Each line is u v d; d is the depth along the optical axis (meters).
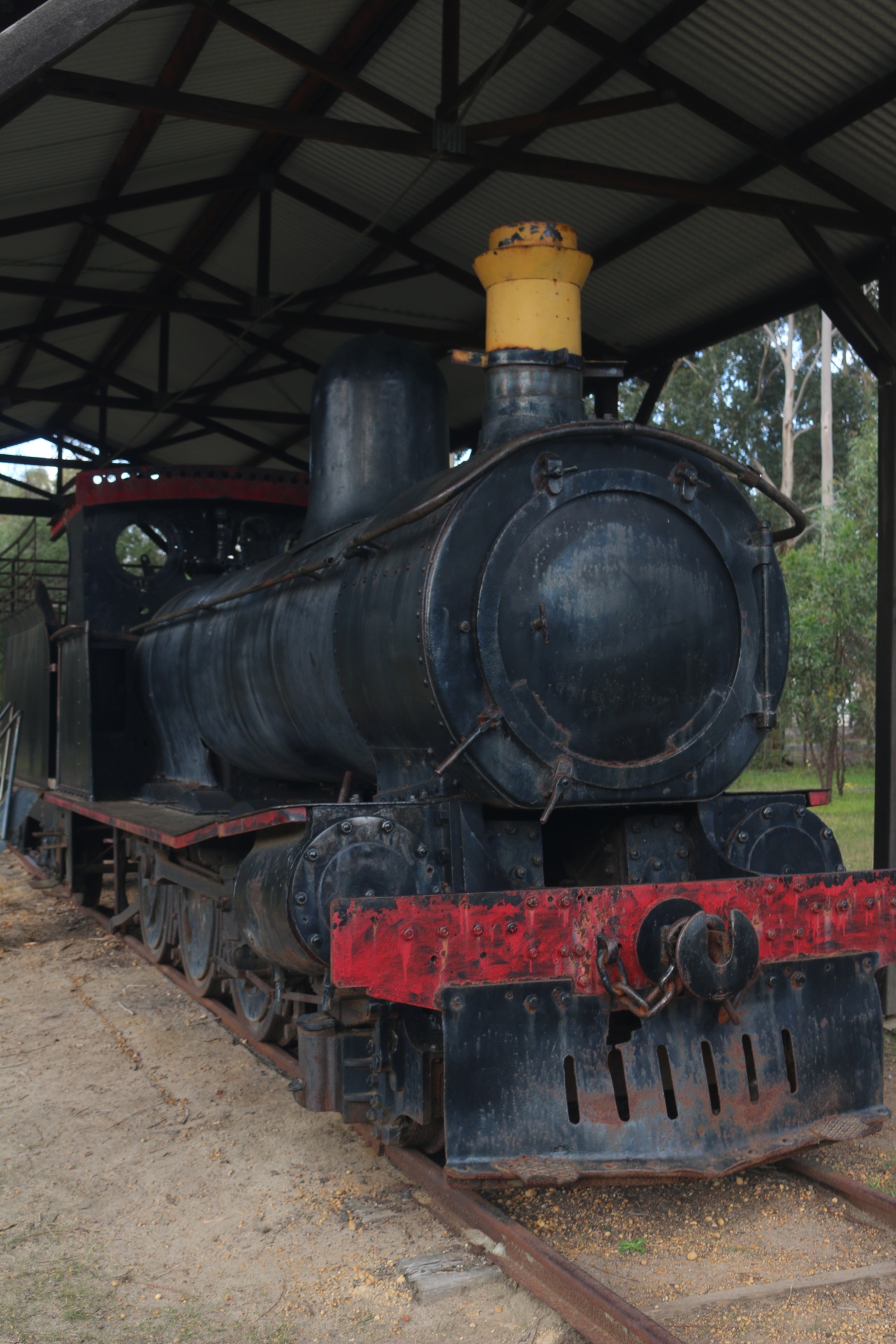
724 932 3.77
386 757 4.58
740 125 6.49
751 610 4.41
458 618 3.88
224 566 8.42
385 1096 4.18
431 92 7.77
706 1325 3.22
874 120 6.11
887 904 4.28
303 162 9.10
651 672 4.16
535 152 7.73
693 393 29.66
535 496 4.02
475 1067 3.65
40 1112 5.08
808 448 31.52
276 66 7.73
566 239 4.61
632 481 4.17
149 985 7.27
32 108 7.05
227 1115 5.00
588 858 4.57
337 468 5.69
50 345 13.09
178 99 5.90
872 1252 3.67
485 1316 3.29
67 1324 3.29
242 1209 4.07
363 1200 4.09
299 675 5.18
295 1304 3.39
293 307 11.48
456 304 10.77
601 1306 3.06
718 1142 3.86
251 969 5.39
